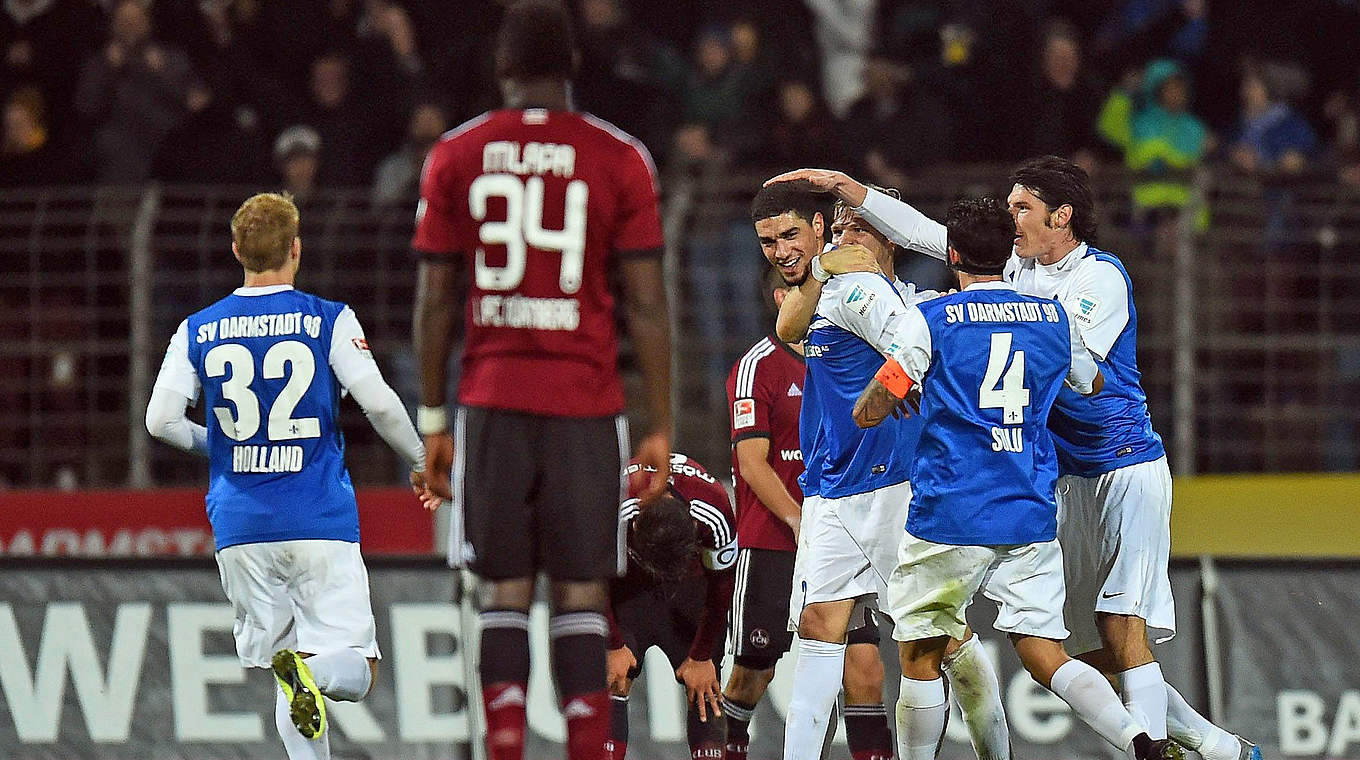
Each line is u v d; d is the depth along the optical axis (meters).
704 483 20.31
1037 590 17.97
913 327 17.42
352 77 37.12
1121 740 17.75
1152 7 41.38
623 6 41.00
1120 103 38.25
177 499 28.98
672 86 38.47
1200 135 38.25
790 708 19.33
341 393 19.42
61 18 38.31
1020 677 24.62
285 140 34.66
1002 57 37.91
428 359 15.27
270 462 18.89
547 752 24.67
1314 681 24.66
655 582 20.47
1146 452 19.25
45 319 30.61
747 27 37.78
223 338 18.86
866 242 20.19
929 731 18.62
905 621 17.91
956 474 17.66
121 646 24.95
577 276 14.93
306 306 19.02
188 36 38.00
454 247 15.11
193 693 24.89
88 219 29.81
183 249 30.31
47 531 28.97
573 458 15.03
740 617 21.19
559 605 15.18
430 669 24.81
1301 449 30.77
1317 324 30.92
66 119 38.16
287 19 38.12
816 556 19.39
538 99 15.18
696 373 30.12
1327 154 39.19
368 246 30.23
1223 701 24.62
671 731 24.58
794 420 21.05
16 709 24.84
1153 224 31.03
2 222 29.66
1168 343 29.69
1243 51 41.25
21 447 31.30
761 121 37.12
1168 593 19.48
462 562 15.35
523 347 14.95
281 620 19.12
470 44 37.47
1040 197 19.02
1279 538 28.12
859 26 41.25
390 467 31.72
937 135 36.56
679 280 29.80
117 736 24.78
